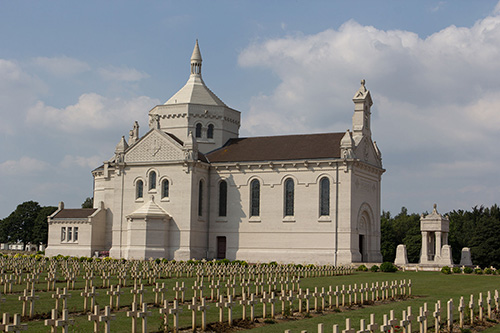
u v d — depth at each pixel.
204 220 99.25
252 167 97.31
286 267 73.12
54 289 48.38
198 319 34.28
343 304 41.09
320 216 92.00
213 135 105.81
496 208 180.75
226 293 47.09
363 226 95.94
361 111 96.38
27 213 161.12
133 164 101.19
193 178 97.00
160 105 107.12
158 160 99.62
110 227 106.62
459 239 150.88
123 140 103.19
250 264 89.25
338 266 82.31
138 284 52.91
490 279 67.06
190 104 105.19
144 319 28.16
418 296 49.25
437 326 31.50
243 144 103.44
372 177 98.44
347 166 90.69
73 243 106.00
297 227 93.38
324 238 91.31
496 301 38.47
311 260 91.56
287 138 101.38
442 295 49.97
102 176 112.44
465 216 185.12
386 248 141.12
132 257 95.56
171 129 106.06
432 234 94.44
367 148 97.38
